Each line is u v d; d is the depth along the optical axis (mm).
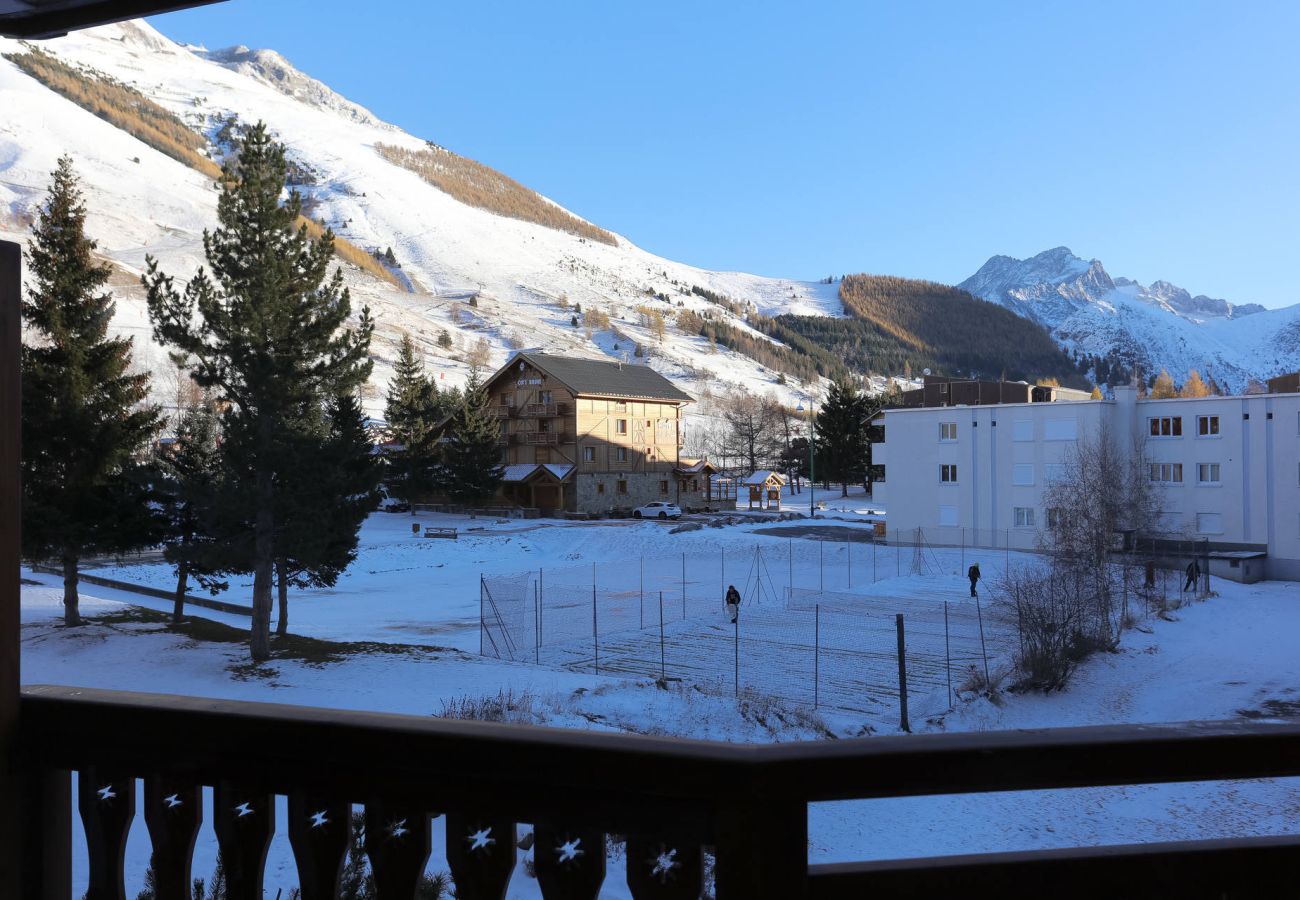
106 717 2146
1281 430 51719
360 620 34188
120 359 28125
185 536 28297
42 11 2174
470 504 75062
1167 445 54938
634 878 1861
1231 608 39562
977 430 59469
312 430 26062
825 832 12969
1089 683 26656
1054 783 1828
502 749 1896
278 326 24031
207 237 24219
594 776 1838
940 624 33500
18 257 2105
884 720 21953
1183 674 27922
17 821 2191
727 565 51219
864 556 54125
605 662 26844
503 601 36625
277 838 8953
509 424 79250
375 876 2035
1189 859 1947
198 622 29844
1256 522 52094
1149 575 41281
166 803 2172
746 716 20641
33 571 44969
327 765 2057
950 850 12500
